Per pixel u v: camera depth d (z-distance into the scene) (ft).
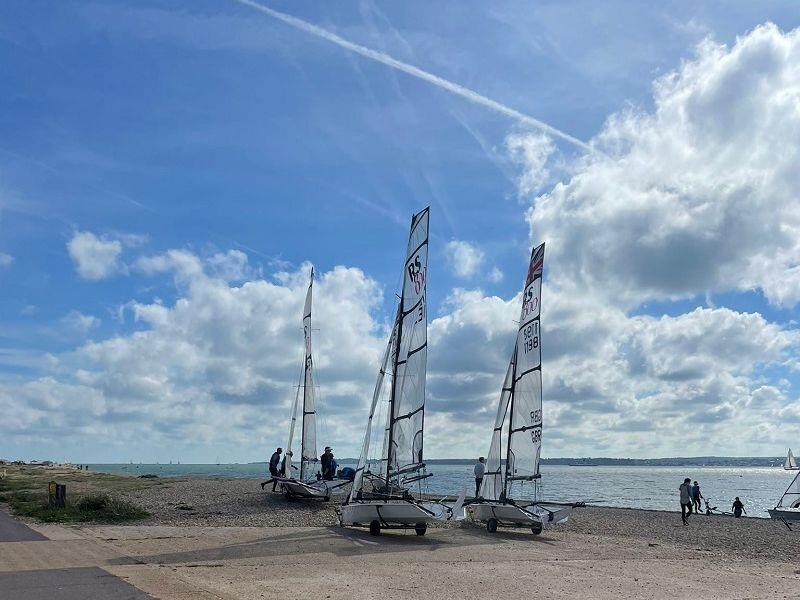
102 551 61.98
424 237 91.09
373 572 56.24
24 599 41.32
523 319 99.35
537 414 95.25
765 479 603.67
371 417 86.89
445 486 326.65
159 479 233.76
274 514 102.83
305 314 142.82
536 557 69.21
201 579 50.19
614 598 49.01
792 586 56.70
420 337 89.10
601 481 488.02
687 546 85.56
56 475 242.37
